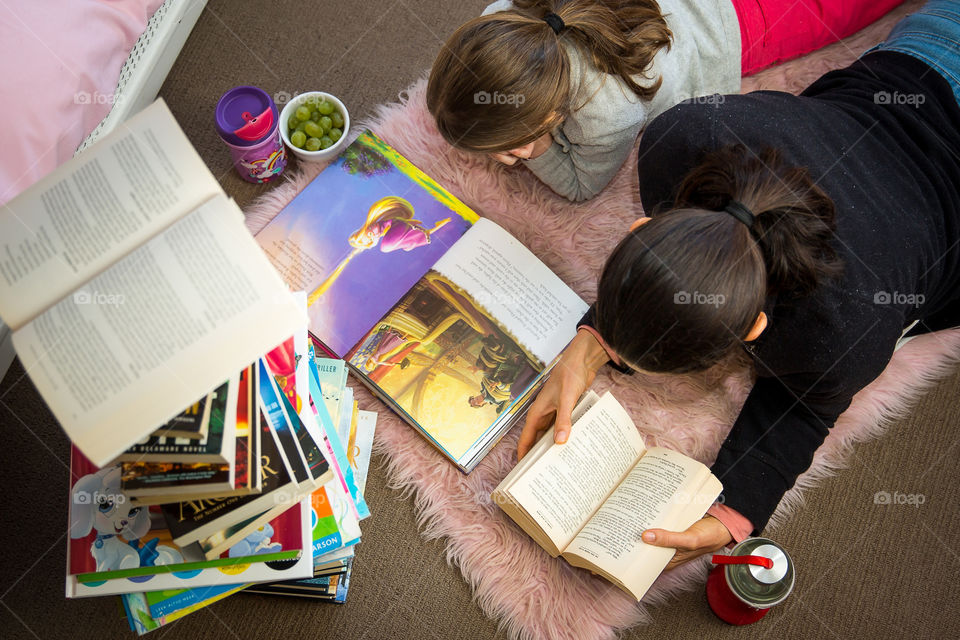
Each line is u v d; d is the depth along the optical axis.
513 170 1.20
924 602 1.08
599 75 0.94
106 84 0.98
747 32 1.10
